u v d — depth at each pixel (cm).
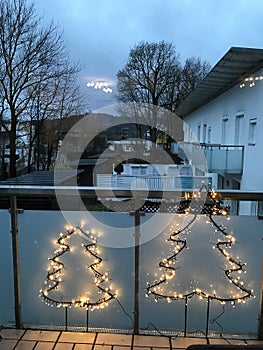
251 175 761
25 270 171
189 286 168
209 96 1159
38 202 190
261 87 700
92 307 172
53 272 170
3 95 981
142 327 171
